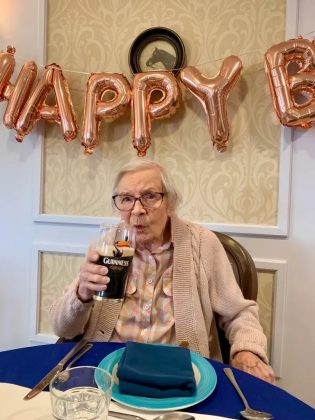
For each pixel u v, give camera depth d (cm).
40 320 188
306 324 156
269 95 155
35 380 74
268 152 157
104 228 91
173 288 114
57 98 160
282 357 159
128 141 171
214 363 84
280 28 154
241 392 71
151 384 69
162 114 153
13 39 179
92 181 176
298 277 156
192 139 164
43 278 187
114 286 85
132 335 113
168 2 164
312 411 66
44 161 181
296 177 154
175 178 167
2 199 187
